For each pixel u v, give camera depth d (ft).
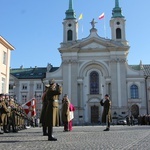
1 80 114.52
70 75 201.87
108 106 61.62
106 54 203.31
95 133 53.01
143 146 27.66
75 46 204.54
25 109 100.99
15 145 28.76
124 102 193.36
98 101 199.52
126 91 195.93
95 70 204.64
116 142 32.32
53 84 34.71
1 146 27.73
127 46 199.93
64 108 64.64
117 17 217.97
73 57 203.92
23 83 220.64
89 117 198.18
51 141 33.73
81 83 201.36
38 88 219.00
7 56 120.47
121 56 200.54
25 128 84.79
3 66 116.57
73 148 25.82
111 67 200.23
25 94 219.20
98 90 201.67
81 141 33.78
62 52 205.67
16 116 64.49
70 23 222.69
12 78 220.84
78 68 204.13
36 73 229.86
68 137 41.27
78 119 195.52
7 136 43.96
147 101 200.75
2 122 52.80
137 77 199.00
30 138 38.75
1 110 52.65
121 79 197.47
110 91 198.80
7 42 117.50
